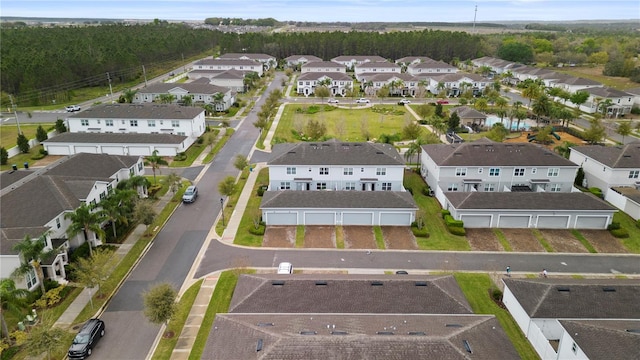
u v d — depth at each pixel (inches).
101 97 5659.5
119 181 2500.0
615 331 1258.6
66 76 5580.7
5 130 4092.0
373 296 1465.3
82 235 1966.0
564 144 3169.3
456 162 2586.1
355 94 5944.9
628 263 1987.0
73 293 1680.6
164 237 2129.7
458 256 2011.6
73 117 3693.4
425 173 2906.0
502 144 2760.8
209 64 7081.7
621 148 2770.7
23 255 1578.5
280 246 2070.6
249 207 2481.5
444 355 1124.5
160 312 1379.2
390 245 2098.9
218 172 3029.0
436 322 1320.1
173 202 2522.1
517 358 1189.7
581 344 1231.5
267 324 1272.1
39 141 3533.5
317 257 1977.1
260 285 1496.1
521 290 1560.0
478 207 2237.9
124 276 1795.0
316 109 4997.5
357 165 2561.5
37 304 1553.9
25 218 1802.4
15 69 5339.6
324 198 2290.8
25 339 1322.6
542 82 5949.8
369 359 1106.7
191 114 3720.5
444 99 5708.7
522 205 2256.4
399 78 6048.2
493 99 5113.2
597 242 2162.9
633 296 1499.8
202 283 1765.5
